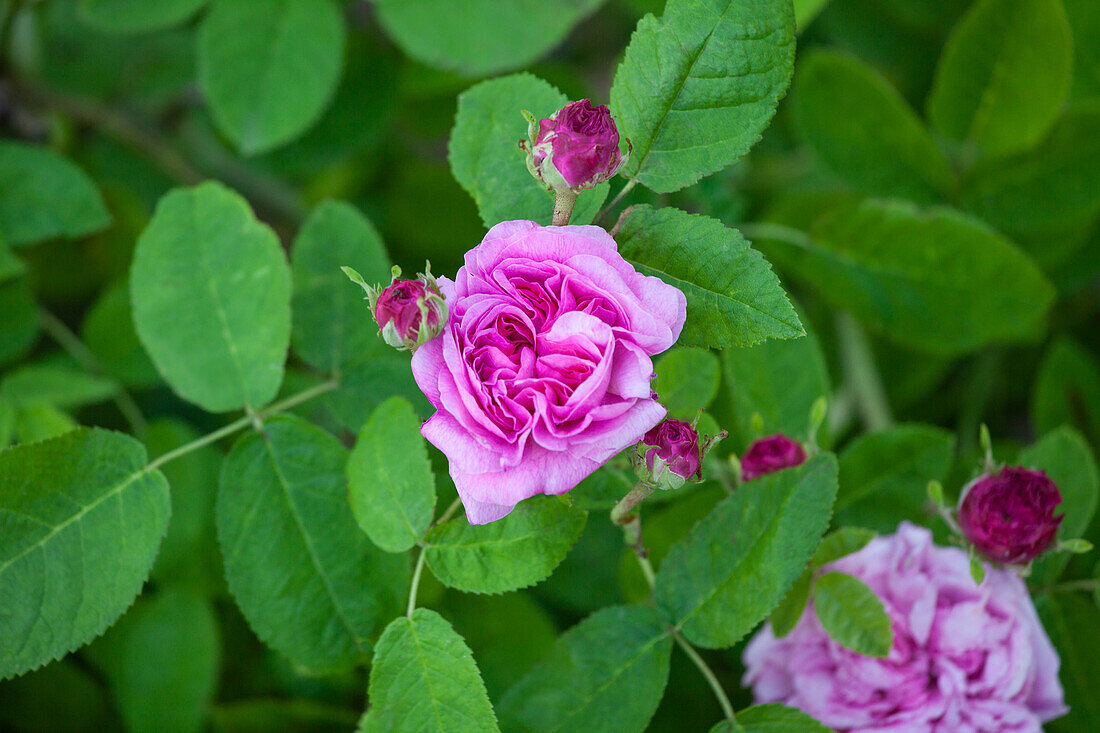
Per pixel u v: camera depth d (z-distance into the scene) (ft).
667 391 2.40
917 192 2.82
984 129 2.78
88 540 2.31
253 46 2.71
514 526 2.26
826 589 2.36
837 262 2.77
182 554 2.68
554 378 2.11
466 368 2.11
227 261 2.44
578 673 2.31
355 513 2.30
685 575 2.31
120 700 2.65
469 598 2.63
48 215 2.68
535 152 2.14
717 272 2.18
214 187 2.45
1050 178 2.81
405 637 2.25
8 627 2.28
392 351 2.48
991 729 2.39
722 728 2.31
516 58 2.68
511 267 2.13
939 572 2.42
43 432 2.63
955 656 2.41
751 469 2.40
